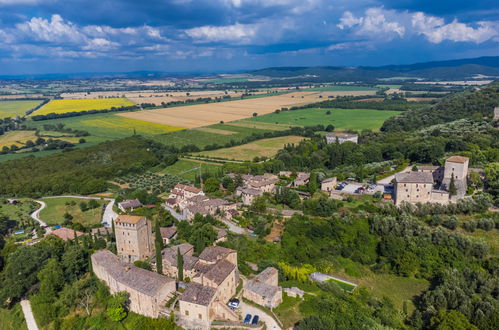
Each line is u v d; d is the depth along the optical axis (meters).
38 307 118.88
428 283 129.38
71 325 113.88
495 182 163.00
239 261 133.38
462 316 103.44
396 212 155.25
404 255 135.88
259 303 110.19
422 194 158.12
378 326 101.19
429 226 148.38
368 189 180.75
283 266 131.50
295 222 158.50
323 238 150.12
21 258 133.50
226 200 191.50
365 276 135.25
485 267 129.38
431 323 104.75
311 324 96.81
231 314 102.38
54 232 166.50
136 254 140.50
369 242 145.88
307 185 196.88
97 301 121.62
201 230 146.00
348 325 101.81
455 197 155.38
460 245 134.62
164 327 101.75
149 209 195.38
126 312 114.94
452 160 166.75
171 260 127.75
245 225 163.88
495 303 108.62
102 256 131.50
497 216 145.00
